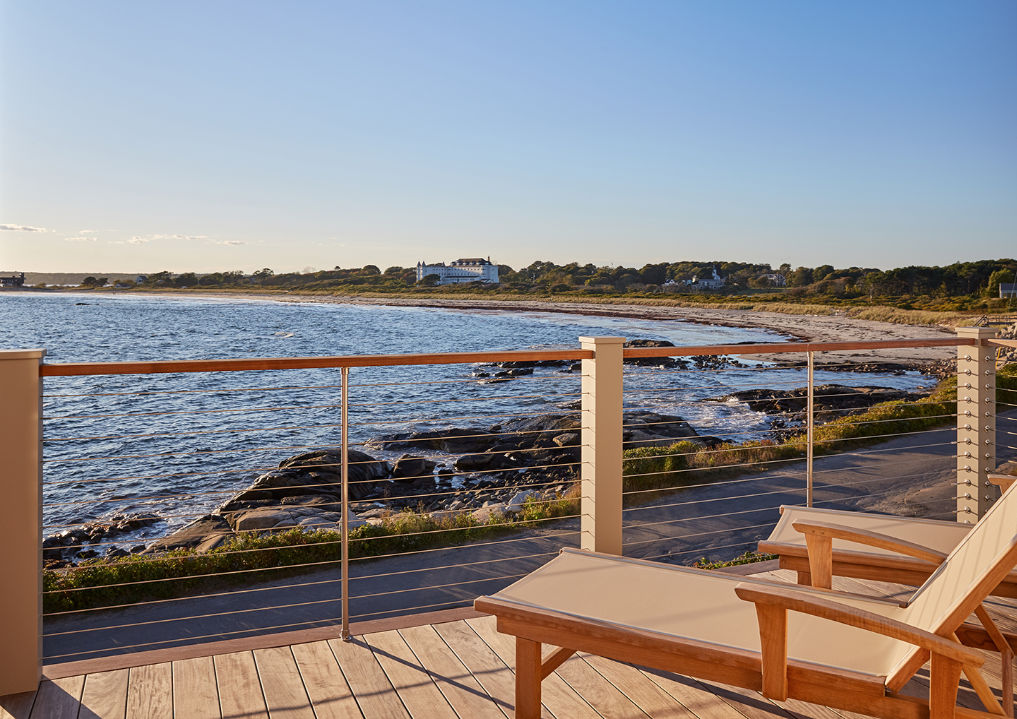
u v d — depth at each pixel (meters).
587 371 2.97
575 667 2.38
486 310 94.06
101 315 74.25
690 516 7.66
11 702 2.15
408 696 2.18
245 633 5.29
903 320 55.16
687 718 2.06
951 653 1.42
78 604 5.95
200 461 15.84
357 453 12.13
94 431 20.44
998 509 1.76
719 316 71.25
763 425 15.18
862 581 3.14
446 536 7.29
